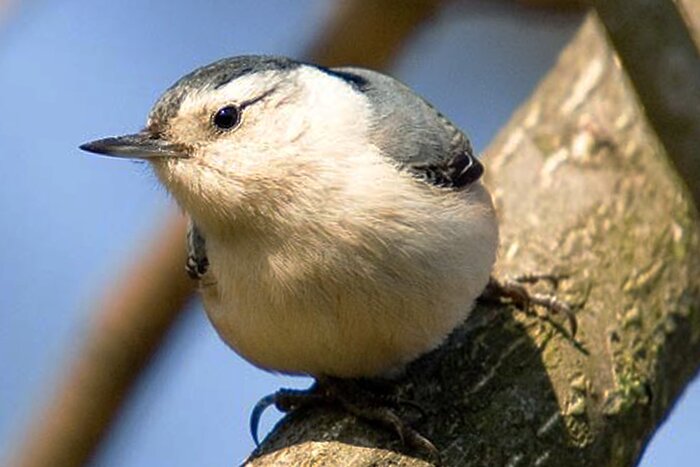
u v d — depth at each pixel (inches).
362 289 329.1
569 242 399.2
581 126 436.1
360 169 333.7
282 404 352.5
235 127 342.3
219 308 346.6
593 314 379.9
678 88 266.7
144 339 454.0
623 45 267.9
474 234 337.7
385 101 351.6
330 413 344.5
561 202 412.5
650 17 263.6
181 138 345.4
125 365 452.8
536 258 392.5
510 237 402.0
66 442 450.3
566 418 352.2
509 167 427.5
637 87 271.3
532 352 365.4
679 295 394.0
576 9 513.3
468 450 338.3
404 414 341.7
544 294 381.1
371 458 330.0
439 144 345.1
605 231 403.9
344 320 332.5
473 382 353.7
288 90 343.6
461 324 361.4
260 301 335.3
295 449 334.0
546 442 346.6
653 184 416.8
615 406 360.8
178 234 451.8
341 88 348.5
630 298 387.2
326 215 329.4
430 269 329.7
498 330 370.6
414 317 333.4
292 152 335.6
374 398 343.9
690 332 394.6
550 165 425.1
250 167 335.9
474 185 348.5
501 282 381.4
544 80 463.5
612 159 424.5
